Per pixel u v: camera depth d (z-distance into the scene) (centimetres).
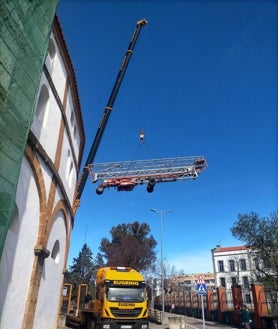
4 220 722
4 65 759
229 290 3853
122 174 3556
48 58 1124
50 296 1287
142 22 2714
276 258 2631
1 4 755
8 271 851
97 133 2472
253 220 2888
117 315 1817
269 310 2609
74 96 1486
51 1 1002
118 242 6550
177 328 2420
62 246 1476
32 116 855
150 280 6000
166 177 3544
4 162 737
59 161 1298
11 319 877
